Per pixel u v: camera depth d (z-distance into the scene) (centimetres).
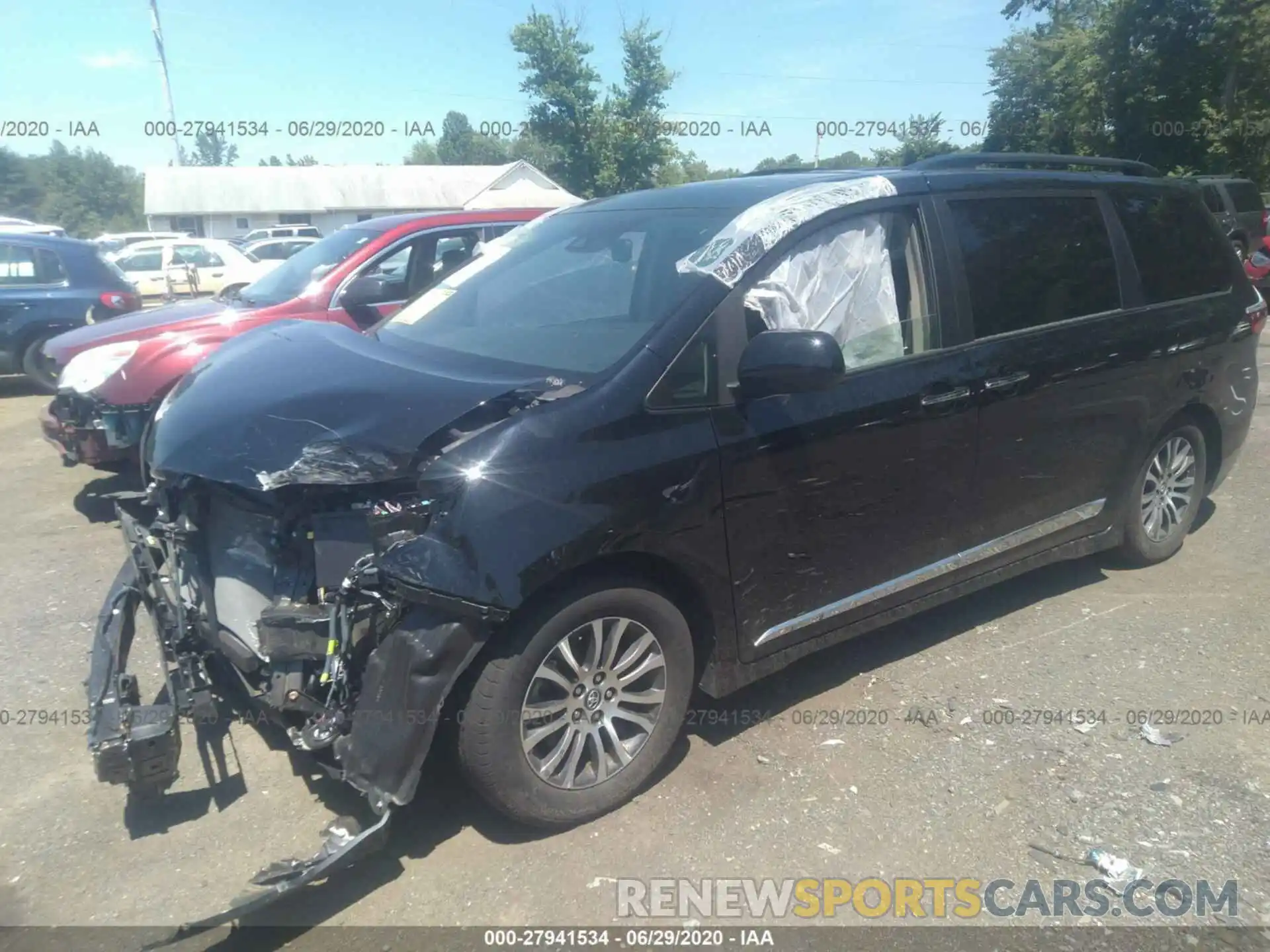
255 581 294
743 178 405
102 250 1051
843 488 334
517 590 261
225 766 328
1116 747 341
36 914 261
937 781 322
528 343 337
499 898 270
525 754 282
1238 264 505
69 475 682
